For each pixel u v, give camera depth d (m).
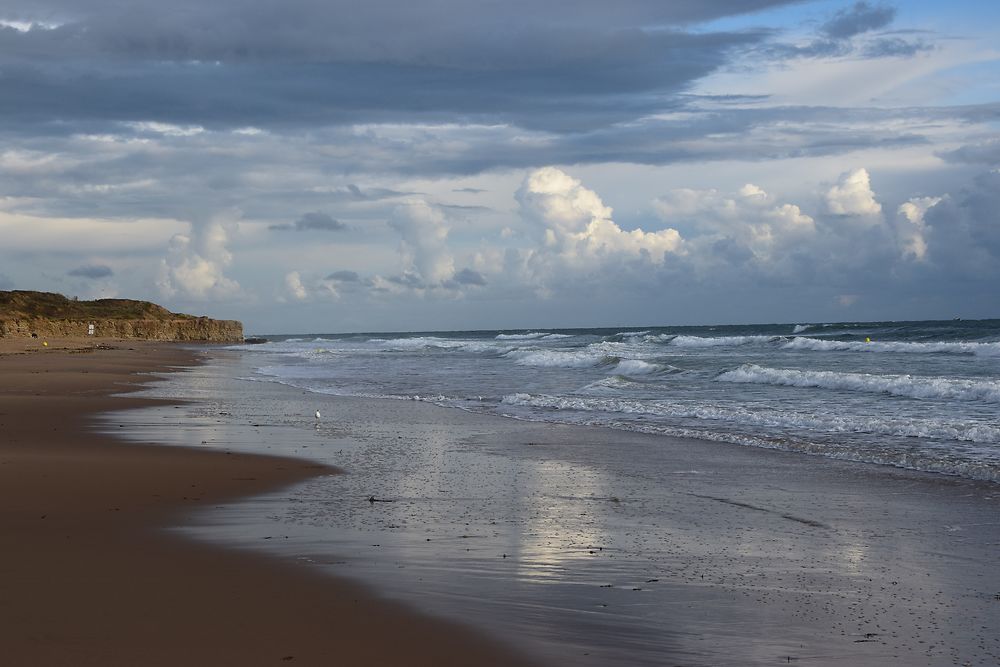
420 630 5.67
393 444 15.77
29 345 71.19
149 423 18.70
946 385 23.30
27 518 8.91
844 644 5.62
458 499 10.59
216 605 6.07
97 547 7.73
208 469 12.42
